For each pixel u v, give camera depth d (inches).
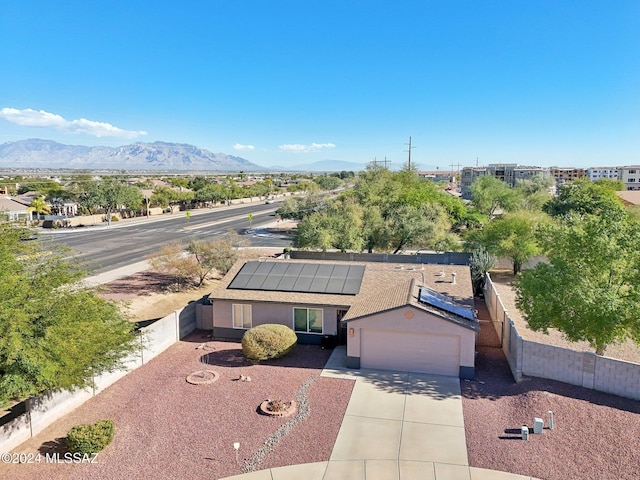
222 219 3309.5
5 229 659.4
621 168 6156.5
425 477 501.7
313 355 861.2
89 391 681.6
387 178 2434.8
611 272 754.2
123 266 1707.7
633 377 642.8
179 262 1409.9
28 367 525.3
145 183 5191.9
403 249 1813.5
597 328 693.3
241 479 502.3
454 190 6914.4
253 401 676.7
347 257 1531.7
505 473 504.7
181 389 717.3
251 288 956.6
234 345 913.5
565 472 501.0
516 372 737.6
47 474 508.1
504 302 1214.3
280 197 5615.2
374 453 545.6
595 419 587.5
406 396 690.2
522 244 1483.8
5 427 550.6
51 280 615.2
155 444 567.2
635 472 491.8
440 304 817.5
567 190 2556.6
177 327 935.0
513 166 6190.9
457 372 764.6
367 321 788.6
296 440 574.6
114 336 650.8
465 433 585.6
